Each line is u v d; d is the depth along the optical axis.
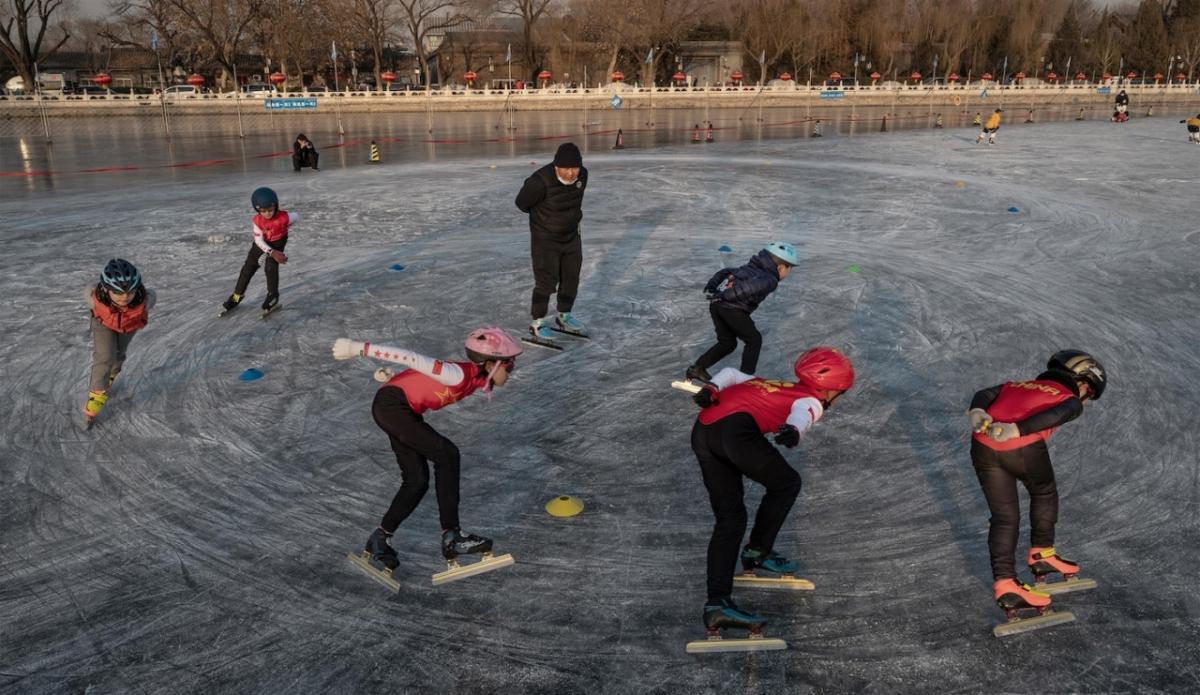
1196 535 4.75
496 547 4.70
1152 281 10.73
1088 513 5.02
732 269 6.89
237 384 7.16
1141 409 6.58
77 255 12.07
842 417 6.48
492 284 10.48
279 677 3.64
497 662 3.74
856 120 48.06
